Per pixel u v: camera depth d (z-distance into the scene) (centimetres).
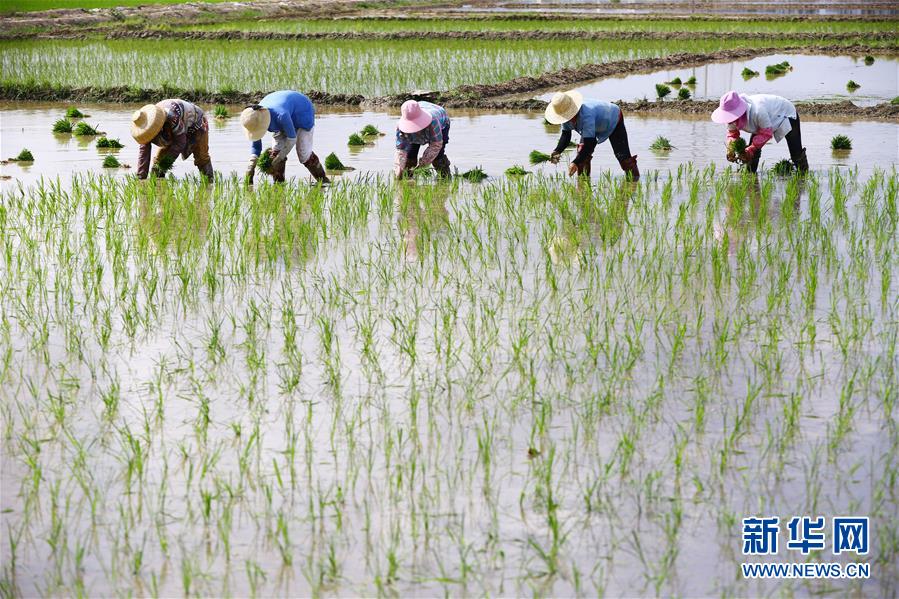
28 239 3722
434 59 9812
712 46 10981
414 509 1934
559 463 2100
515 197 4422
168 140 4700
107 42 11831
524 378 2516
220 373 2581
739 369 2553
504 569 1753
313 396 2438
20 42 11888
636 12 15125
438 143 4669
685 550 1798
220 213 4147
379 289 3216
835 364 2575
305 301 3120
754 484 2003
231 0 17812
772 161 5316
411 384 2491
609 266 3394
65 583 1723
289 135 4525
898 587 1697
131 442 2100
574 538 1838
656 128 6425
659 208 4238
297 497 1981
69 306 3080
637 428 2236
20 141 6266
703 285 3206
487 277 3319
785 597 1675
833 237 3731
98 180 4912
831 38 11500
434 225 4012
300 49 10844
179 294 3188
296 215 4094
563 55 10169
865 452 2125
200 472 2086
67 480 2064
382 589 1697
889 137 5981
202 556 1797
